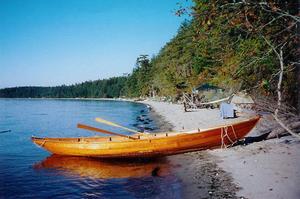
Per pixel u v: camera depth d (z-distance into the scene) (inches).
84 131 1321.4
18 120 1899.6
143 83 5191.9
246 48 361.7
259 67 379.9
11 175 590.2
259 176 447.2
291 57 382.0
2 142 1016.2
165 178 518.3
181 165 583.5
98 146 679.1
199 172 521.7
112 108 3161.9
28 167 653.3
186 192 436.5
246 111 1169.4
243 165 515.2
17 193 486.9
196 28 363.3
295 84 532.1
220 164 547.8
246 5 297.3
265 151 583.2
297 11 330.6
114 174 568.1
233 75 376.5
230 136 649.0
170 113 1852.9
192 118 1375.5
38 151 841.5
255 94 377.7
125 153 665.6
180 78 2669.8
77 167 634.2
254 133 770.2
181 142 650.2
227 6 307.4
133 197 443.8
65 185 521.7
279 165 482.9
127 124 1486.2
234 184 433.4
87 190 491.5
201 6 312.8
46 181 548.1
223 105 1214.9
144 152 657.6
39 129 1406.3
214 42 383.2
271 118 919.7
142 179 525.7
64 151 714.2
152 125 1342.3
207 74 614.9
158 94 4335.6
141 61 5241.1
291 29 333.1
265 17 325.1
